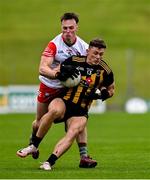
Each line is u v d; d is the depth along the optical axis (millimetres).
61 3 155375
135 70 111750
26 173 25891
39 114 29344
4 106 77938
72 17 27359
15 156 35188
